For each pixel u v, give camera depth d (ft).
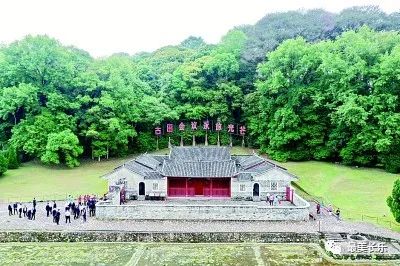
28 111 307.58
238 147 352.69
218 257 152.66
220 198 225.97
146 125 350.84
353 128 279.28
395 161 262.26
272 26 482.69
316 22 479.00
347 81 286.66
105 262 147.43
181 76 372.17
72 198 222.07
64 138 278.05
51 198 225.35
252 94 343.05
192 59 449.48
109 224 182.70
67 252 157.79
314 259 150.61
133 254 155.84
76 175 270.87
